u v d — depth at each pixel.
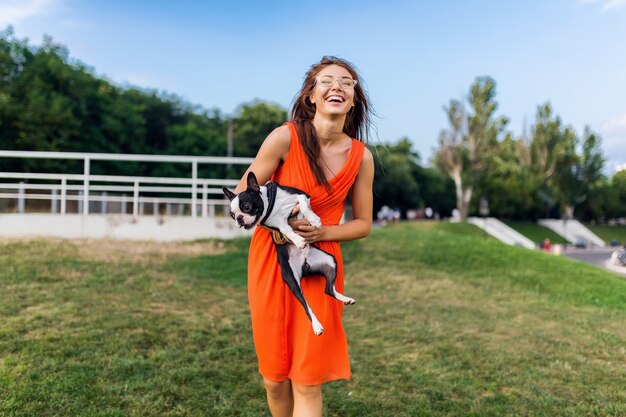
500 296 8.34
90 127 28.69
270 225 2.05
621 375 4.68
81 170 27.48
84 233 10.23
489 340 5.75
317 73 2.31
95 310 5.68
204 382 4.01
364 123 2.56
